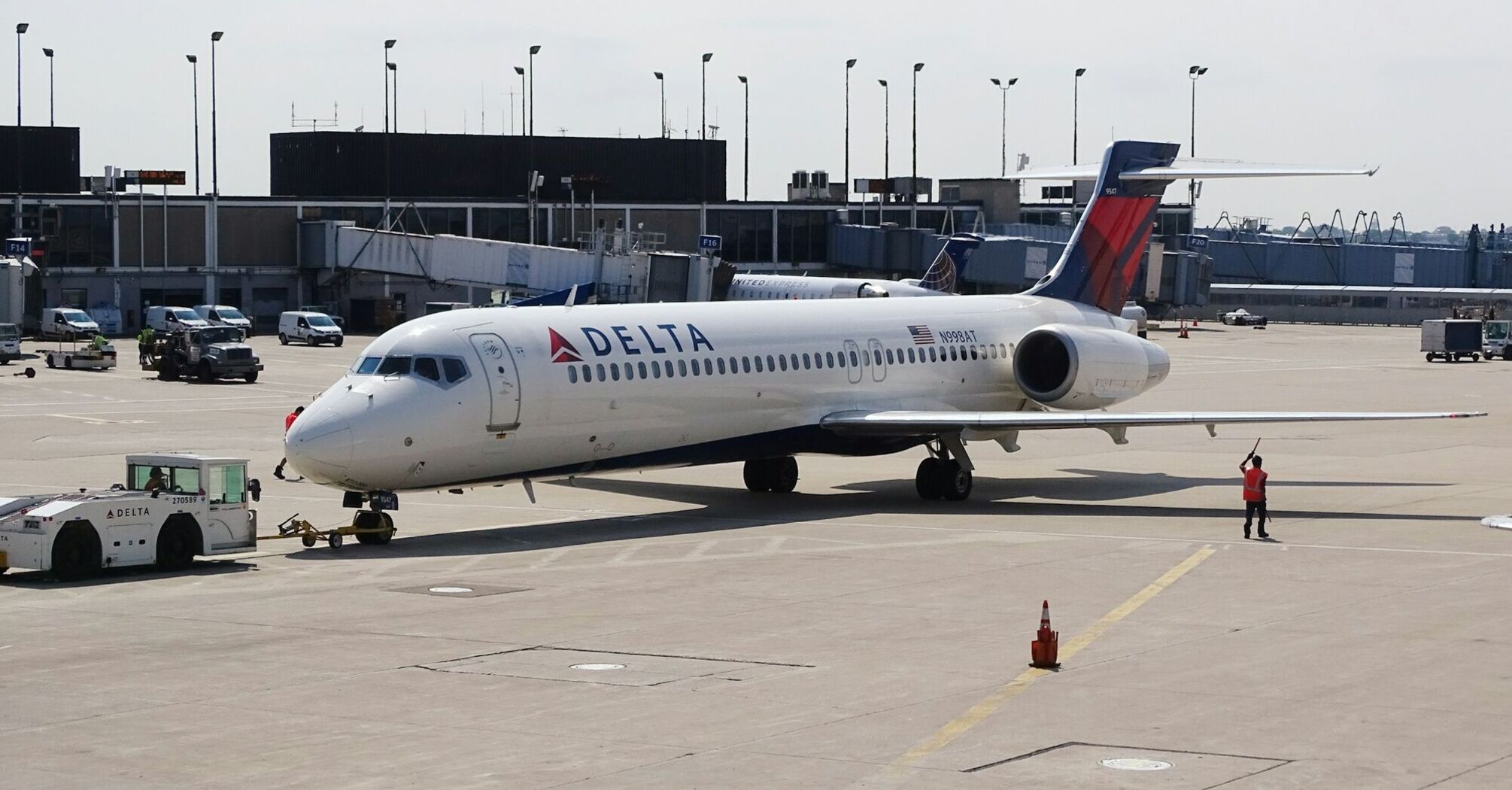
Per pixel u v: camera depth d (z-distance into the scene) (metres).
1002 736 33.62
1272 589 51.78
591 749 32.59
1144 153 93.19
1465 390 143.88
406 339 61.88
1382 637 43.91
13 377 146.38
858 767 31.28
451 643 43.22
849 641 43.50
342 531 61.22
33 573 55.12
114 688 38.09
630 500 75.69
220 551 56.91
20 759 32.03
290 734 33.88
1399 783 30.16
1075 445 102.88
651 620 46.59
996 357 84.56
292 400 126.75
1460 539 63.31
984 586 52.38
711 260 184.62
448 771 31.05
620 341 66.69
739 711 35.69
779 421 72.69
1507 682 38.53
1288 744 32.94
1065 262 91.56
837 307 78.69
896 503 75.50
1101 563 57.28
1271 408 125.81
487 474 62.78
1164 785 29.95
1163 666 40.31
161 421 110.81
